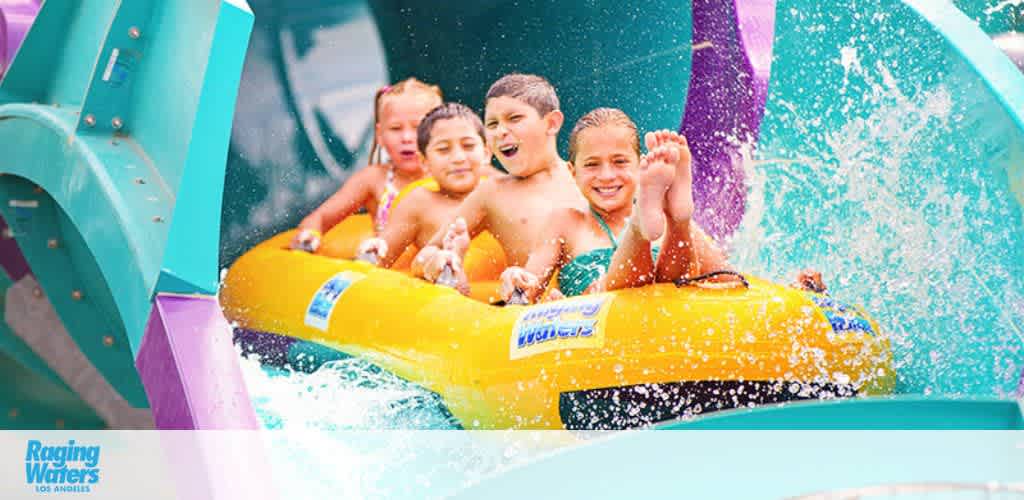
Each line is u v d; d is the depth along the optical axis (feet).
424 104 29.81
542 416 22.95
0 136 18.81
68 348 21.84
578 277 26.50
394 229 29.22
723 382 22.17
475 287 27.68
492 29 29.63
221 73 14.24
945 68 21.85
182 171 13.97
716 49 26.84
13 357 21.70
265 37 29.84
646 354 22.58
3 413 21.79
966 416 12.09
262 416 22.20
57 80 18.61
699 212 27.25
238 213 29.91
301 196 30.27
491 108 28.66
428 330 25.09
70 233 20.43
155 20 15.93
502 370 23.49
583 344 23.09
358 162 30.42
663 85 28.07
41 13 18.24
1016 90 20.65
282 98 30.35
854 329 22.39
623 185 27.22
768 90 25.88
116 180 14.79
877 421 12.15
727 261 25.85
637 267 24.47
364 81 30.48
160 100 15.49
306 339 26.43
